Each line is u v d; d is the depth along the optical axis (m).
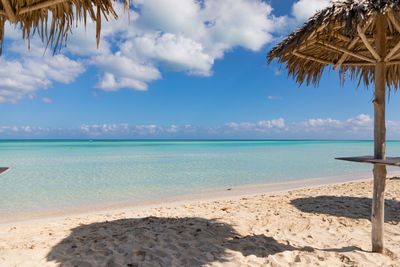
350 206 5.58
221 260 3.01
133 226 4.47
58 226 4.62
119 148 43.75
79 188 9.25
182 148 44.84
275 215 5.06
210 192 8.62
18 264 2.96
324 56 4.03
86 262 3.00
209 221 4.68
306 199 6.45
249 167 15.52
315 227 4.26
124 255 3.20
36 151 32.50
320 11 2.83
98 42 2.30
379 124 2.90
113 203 7.20
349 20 2.47
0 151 32.28
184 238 3.76
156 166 15.94
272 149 40.91
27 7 2.23
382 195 3.02
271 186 9.67
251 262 2.95
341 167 15.71
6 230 4.42
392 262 2.84
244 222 4.59
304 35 2.97
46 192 8.61
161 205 6.88
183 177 11.71
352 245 3.38
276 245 3.46
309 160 20.33
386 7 2.40
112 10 2.20
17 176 11.84
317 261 2.91
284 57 3.75
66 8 2.44
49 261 3.03
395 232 3.87
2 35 2.47
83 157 22.94
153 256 3.16
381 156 2.88
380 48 2.95
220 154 27.75
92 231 4.21
